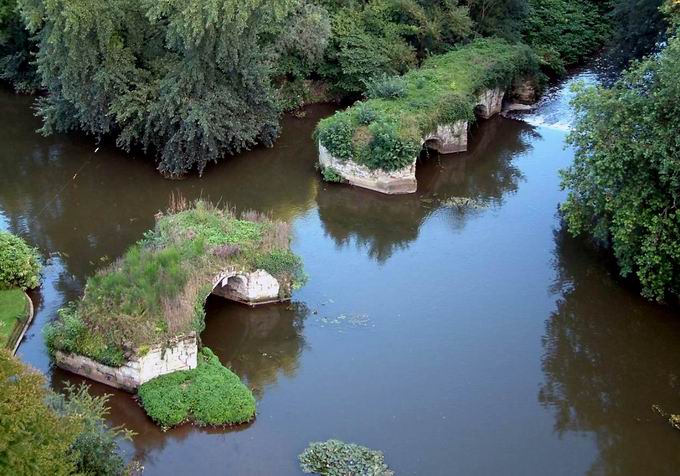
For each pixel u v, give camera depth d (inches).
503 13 1800.0
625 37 1710.1
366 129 1338.6
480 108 1596.9
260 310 996.6
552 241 1182.9
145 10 1257.4
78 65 1251.2
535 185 1368.1
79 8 1189.1
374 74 1604.3
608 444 812.6
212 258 957.2
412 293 1052.5
